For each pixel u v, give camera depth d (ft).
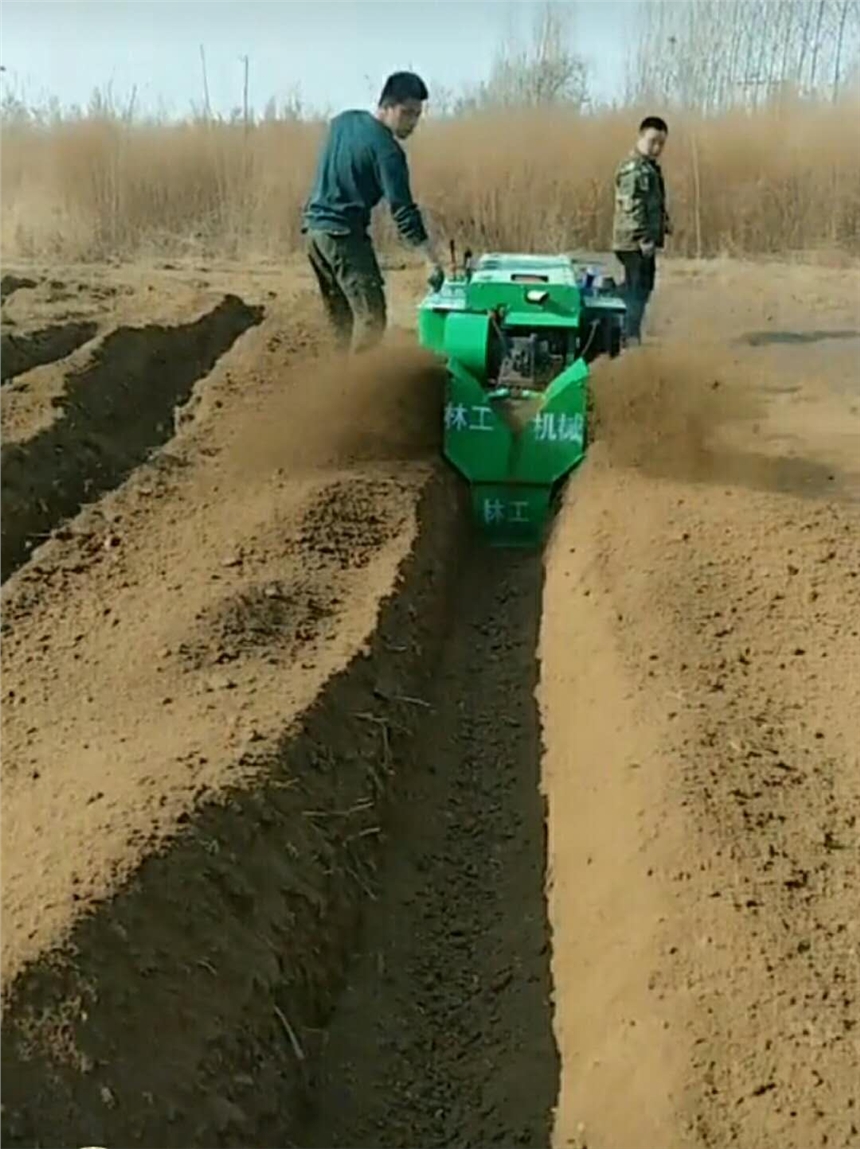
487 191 64.34
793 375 43.73
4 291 49.47
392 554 25.38
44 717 19.36
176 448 31.35
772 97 70.64
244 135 66.59
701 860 16.65
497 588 28.35
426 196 64.49
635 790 18.16
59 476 29.91
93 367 35.81
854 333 50.62
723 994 14.78
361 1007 17.03
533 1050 16.34
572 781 19.97
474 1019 17.06
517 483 29.84
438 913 18.89
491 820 20.81
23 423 31.09
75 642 21.77
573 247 64.75
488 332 30.07
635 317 42.83
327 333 42.27
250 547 25.32
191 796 16.89
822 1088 13.69
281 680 20.44
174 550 25.45
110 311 46.03
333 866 17.83
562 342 31.01
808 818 17.61
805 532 26.48
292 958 16.30
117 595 23.50
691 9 78.89
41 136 67.46
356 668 21.24
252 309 50.11
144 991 14.24
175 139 66.13
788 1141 13.17
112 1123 12.98
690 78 78.13
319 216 32.91
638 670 21.17
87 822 16.31
